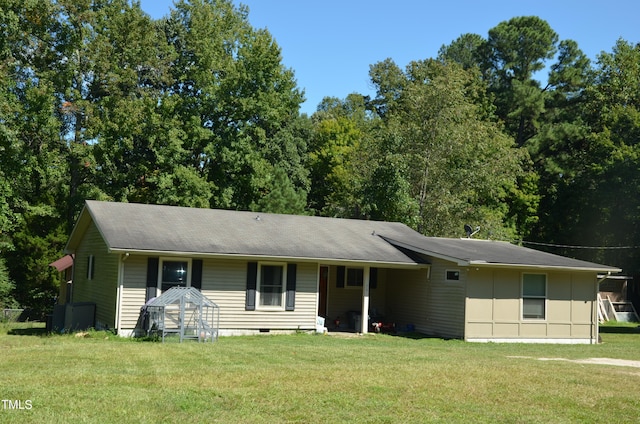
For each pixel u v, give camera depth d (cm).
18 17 3422
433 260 2381
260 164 4141
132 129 3662
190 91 4234
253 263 2202
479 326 2220
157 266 2067
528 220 4897
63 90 3603
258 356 1527
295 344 1867
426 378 1220
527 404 1016
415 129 3972
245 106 4041
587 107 4981
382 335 2303
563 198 4819
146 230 2153
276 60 4147
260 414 895
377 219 3928
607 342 2434
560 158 5122
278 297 2241
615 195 3700
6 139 3188
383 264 2327
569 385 1194
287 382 1130
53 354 1480
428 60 4756
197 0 4200
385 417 898
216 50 4169
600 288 4203
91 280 2439
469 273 2220
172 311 2041
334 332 2372
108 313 2134
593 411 981
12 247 3188
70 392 988
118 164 3934
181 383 1093
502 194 4469
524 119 5484
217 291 2147
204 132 3947
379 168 3862
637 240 3706
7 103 3256
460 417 914
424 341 2122
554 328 2334
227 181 4150
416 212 3834
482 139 4112
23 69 3562
